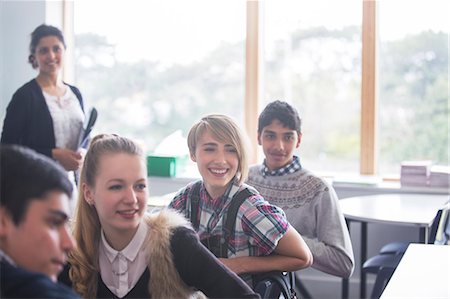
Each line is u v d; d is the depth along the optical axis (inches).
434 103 169.2
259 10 177.8
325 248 93.0
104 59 191.8
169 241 60.6
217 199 77.4
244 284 58.8
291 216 98.0
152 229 61.3
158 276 60.2
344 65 173.5
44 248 39.1
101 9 190.4
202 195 78.9
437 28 167.3
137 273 60.9
